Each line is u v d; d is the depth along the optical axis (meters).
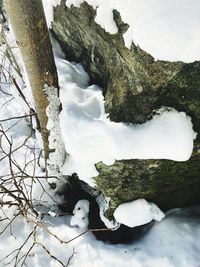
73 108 2.37
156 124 2.12
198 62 1.89
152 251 2.68
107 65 2.50
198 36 1.75
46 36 2.03
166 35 1.81
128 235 2.87
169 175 2.40
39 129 2.69
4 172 3.60
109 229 2.66
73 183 3.15
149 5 1.87
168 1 1.82
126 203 2.58
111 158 2.26
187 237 2.65
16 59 3.17
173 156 2.12
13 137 3.90
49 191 3.24
